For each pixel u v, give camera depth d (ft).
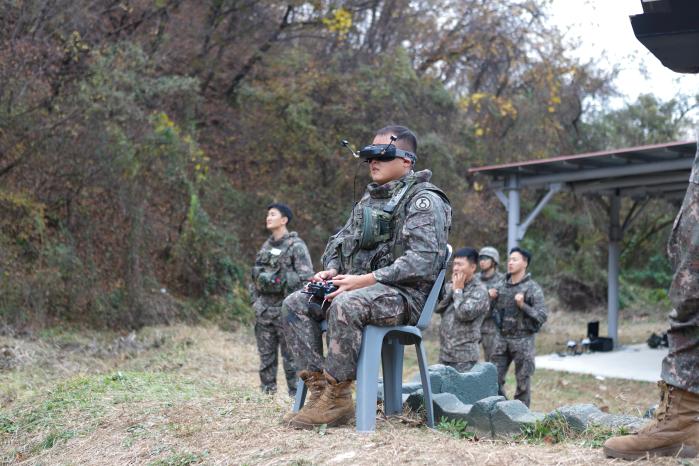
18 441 16.02
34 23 37.11
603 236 72.95
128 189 39.99
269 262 22.49
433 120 57.41
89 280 37.76
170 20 48.83
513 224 43.57
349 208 52.29
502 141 69.72
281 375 29.66
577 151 75.00
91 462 13.53
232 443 12.76
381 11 62.34
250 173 52.29
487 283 24.99
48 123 36.78
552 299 64.80
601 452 10.61
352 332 12.23
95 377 20.97
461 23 67.00
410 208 12.72
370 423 12.36
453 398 14.51
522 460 10.35
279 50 55.21
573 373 37.29
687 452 9.71
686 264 9.40
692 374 9.58
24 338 31.96
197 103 50.03
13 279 34.71
